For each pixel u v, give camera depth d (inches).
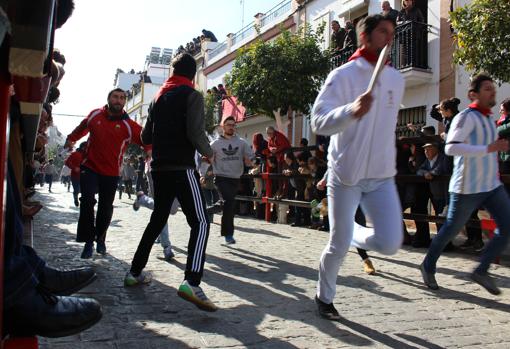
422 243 270.1
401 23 442.0
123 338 115.1
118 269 192.2
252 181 478.0
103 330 120.0
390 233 118.9
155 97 162.9
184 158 151.9
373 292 167.8
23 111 63.1
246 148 274.1
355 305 150.6
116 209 511.2
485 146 149.7
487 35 257.3
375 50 121.7
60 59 183.2
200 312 138.3
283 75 492.7
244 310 141.8
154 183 157.2
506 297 163.0
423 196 273.9
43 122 176.7
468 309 148.8
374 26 120.5
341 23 582.6
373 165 121.6
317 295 137.8
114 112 209.0
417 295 164.6
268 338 118.6
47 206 524.1
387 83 121.1
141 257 164.2
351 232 128.2
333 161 125.4
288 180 390.6
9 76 49.2
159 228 163.6
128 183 771.4
